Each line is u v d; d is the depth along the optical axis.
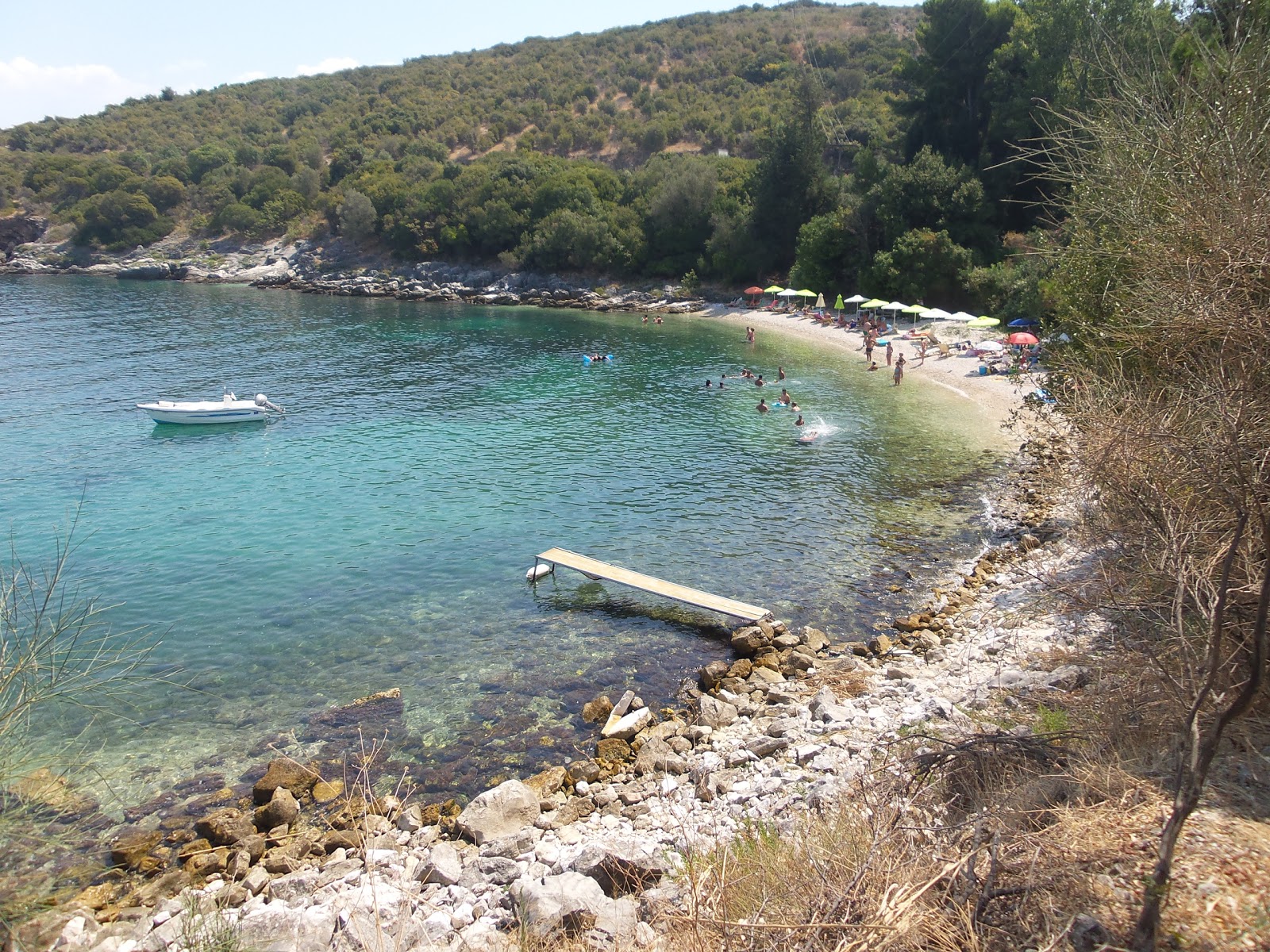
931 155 69.69
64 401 44.38
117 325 72.38
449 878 11.06
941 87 72.31
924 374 49.41
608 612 21.00
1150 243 9.97
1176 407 8.61
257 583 22.59
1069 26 58.72
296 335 69.19
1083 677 12.62
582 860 10.53
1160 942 5.77
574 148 131.12
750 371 50.53
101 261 120.81
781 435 37.41
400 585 22.53
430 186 111.00
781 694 16.66
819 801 11.18
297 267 114.00
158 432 38.50
